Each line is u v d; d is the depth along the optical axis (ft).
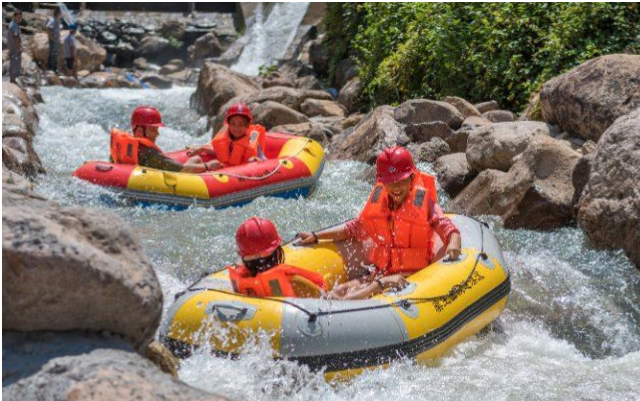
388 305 15.85
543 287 21.27
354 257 19.20
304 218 26.32
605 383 16.05
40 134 41.11
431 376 15.85
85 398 9.14
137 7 85.87
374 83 43.60
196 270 21.80
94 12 84.43
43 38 68.18
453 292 17.02
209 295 15.57
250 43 76.07
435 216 18.47
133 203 27.22
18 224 9.95
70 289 9.92
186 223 25.63
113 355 9.98
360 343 14.96
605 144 23.22
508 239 23.91
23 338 10.01
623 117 23.59
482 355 17.49
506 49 39.55
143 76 71.20
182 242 23.76
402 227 18.39
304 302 15.12
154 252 22.81
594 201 22.93
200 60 78.28
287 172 29.09
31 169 29.78
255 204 27.89
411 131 33.32
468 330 17.48
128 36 81.00
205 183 27.58
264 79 56.03
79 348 9.96
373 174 30.86
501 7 41.11
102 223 10.95
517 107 38.63
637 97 26.43
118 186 27.14
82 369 9.53
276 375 14.39
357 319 15.16
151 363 10.30
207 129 45.68
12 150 28.86
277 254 16.42
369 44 48.26
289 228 25.22
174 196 27.14
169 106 51.08
